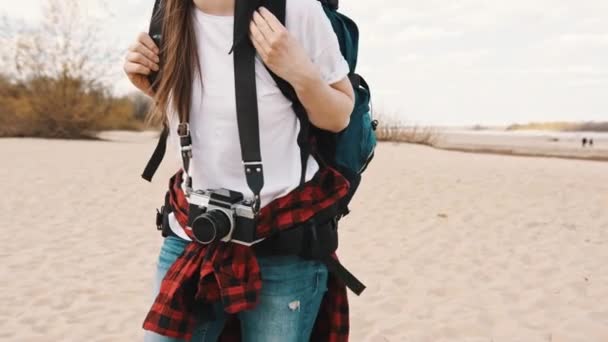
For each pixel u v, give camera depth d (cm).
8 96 2412
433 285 501
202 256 150
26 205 816
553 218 787
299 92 143
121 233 671
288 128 152
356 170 166
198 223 143
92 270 530
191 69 153
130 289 482
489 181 1148
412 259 581
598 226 739
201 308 151
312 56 150
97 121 2472
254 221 145
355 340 388
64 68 2400
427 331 403
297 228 149
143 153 1692
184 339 147
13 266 536
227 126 151
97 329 400
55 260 559
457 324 414
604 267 557
